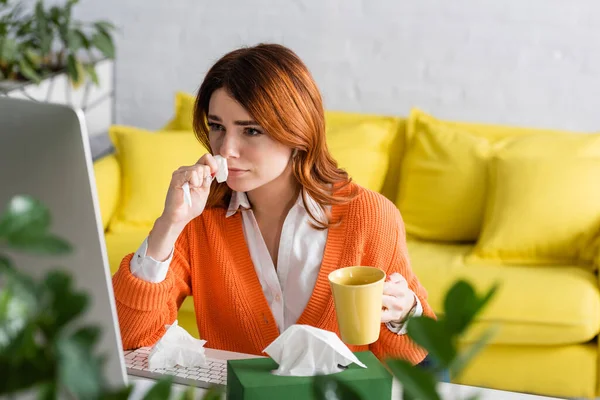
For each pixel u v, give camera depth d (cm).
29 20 351
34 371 52
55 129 96
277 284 164
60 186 98
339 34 384
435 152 320
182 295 170
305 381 111
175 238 147
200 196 148
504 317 263
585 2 363
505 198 297
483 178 312
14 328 51
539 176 296
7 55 325
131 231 311
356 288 115
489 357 269
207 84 155
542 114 376
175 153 318
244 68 150
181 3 394
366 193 168
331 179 164
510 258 293
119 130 327
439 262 291
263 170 153
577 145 307
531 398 127
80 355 52
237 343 167
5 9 388
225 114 151
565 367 266
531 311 264
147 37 399
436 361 60
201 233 168
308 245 164
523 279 275
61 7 398
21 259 101
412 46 379
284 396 110
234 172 154
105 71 394
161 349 136
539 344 267
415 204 319
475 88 378
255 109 148
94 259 101
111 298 103
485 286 272
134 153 318
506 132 329
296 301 165
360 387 112
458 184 313
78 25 362
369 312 117
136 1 396
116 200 316
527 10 368
